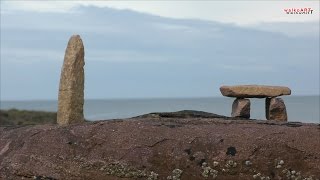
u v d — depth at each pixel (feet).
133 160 36.06
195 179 35.09
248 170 35.24
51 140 38.24
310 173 35.09
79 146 37.42
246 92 44.93
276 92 45.01
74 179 35.86
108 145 37.04
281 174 35.09
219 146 36.24
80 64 42.78
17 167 37.17
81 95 42.83
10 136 40.96
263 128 37.63
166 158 36.01
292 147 36.06
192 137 36.91
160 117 42.93
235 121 39.75
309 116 139.33
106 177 35.55
